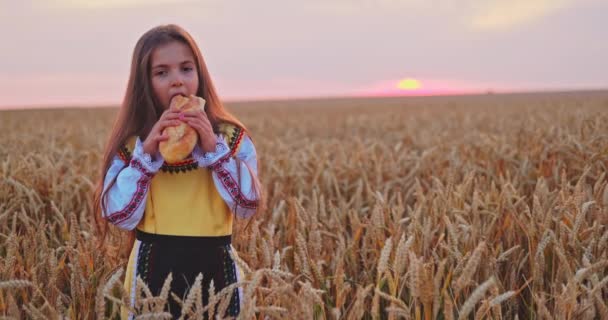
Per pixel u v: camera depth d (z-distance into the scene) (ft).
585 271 8.07
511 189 14.33
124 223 8.11
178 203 8.40
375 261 10.74
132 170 7.96
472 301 6.84
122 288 7.24
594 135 21.67
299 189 18.26
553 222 12.64
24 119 99.66
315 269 8.80
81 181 18.19
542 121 43.78
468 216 12.24
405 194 18.60
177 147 7.70
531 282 11.05
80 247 10.43
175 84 8.22
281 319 7.34
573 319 8.17
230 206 8.30
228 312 8.57
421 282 7.48
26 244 11.23
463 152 24.54
